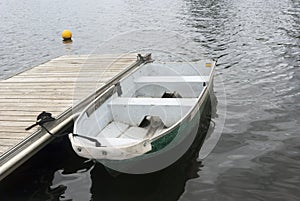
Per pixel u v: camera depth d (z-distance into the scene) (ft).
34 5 105.09
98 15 74.18
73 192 14.56
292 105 21.77
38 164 16.47
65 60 29.22
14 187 14.99
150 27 54.24
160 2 88.84
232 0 78.95
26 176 15.70
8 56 41.75
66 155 17.12
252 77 27.58
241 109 21.62
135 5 86.58
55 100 19.52
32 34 55.77
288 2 68.49
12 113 17.92
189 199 13.62
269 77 27.30
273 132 18.52
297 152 16.43
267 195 13.55
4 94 20.93
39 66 27.58
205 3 77.92
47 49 45.01
